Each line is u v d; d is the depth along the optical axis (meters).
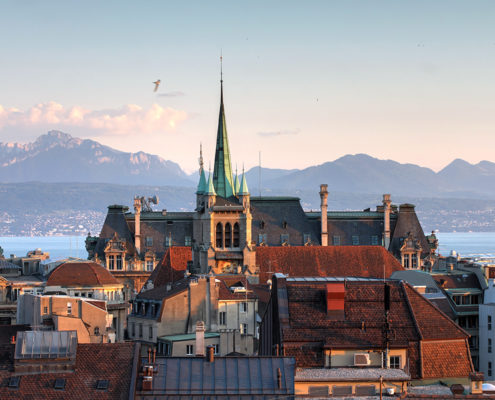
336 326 115.12
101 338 151.88
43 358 102.31
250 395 101.81
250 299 185.75
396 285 120.69
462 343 117.06
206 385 102.62
